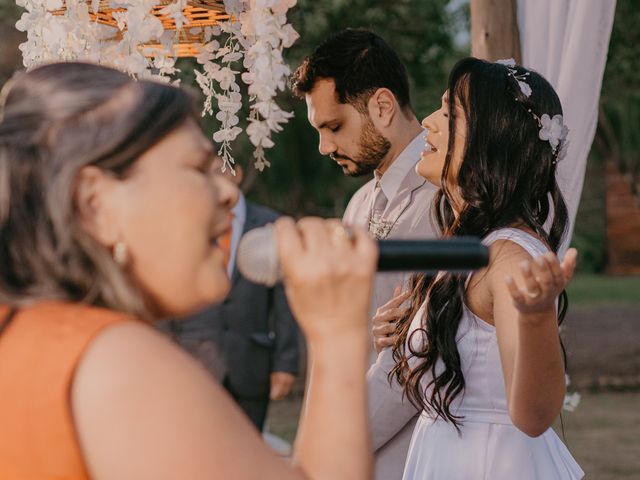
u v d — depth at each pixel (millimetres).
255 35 2445
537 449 2156
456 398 2180
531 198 2227
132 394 917
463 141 2254
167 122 1020
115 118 1000
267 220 4406
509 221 2195
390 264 1085
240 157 10539
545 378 1676
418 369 2258
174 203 1017
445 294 2146
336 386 1004
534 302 1579
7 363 945
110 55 2359
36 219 998
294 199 13023
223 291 1058
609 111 13852
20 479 926
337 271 1002
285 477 949
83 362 933
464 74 2268
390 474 2711
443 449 2189
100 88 1020
